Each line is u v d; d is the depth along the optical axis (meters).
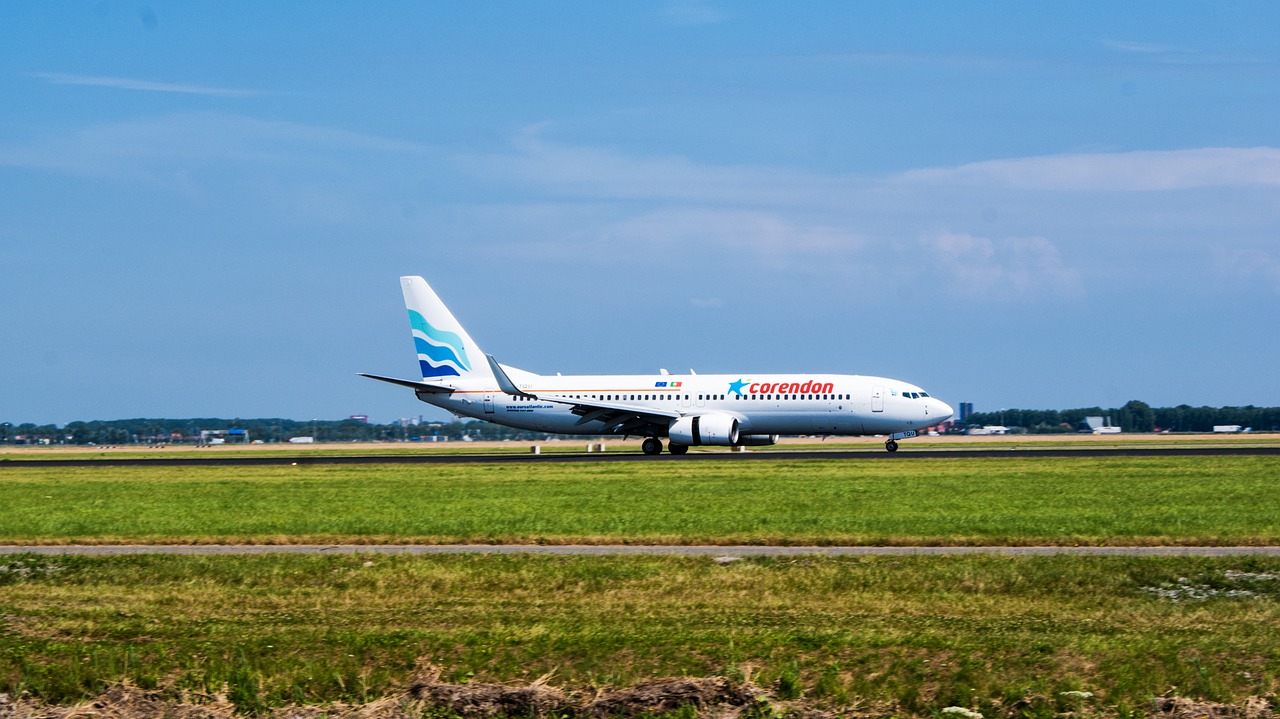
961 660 33.31
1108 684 31.70
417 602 42.66
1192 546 52.41
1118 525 58.16
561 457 138.25
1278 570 45.41
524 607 41.31
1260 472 94.06
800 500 73.50
